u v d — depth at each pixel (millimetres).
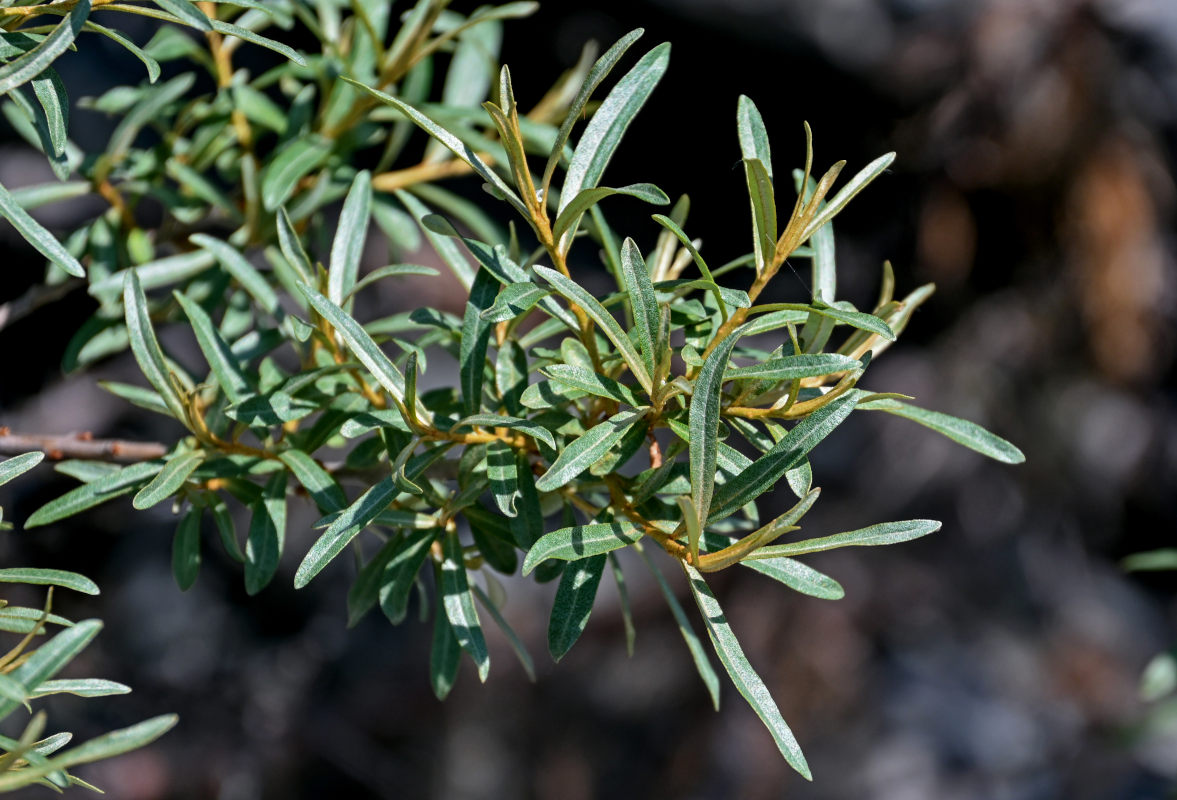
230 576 1802
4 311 649
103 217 655
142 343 566
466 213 706
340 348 583
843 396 512
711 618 512
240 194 700
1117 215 1974
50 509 562
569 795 1876
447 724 1893
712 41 2070
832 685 1955
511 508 533
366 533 1717
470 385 549
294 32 1527
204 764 1682
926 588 2107
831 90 2086
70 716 1591
